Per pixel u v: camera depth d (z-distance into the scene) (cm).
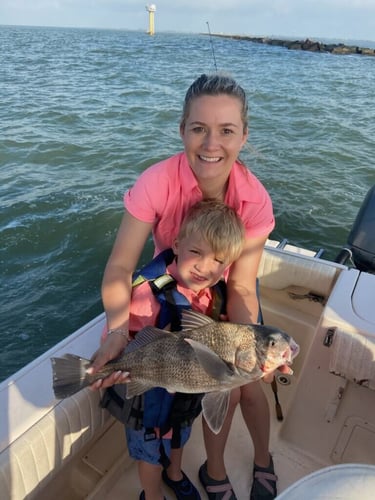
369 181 436
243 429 114
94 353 86
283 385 125
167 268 91
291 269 125
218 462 96
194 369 76
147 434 83
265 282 130
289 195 397
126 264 91
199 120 83
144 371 80
